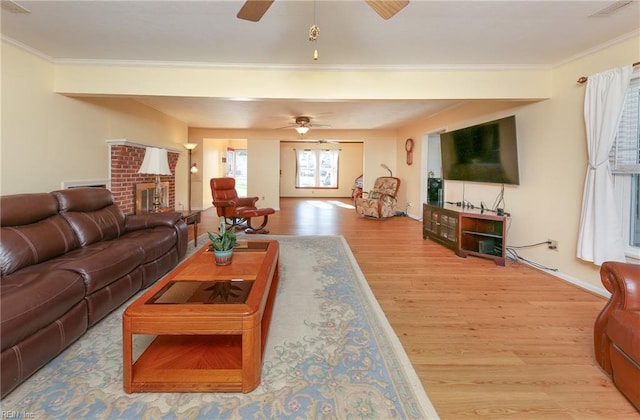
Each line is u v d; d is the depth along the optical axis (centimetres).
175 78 338
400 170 797
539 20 235
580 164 301
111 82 335
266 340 194
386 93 344
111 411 138
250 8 170
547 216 339
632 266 166
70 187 353
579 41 272
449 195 531
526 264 366
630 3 211
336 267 350
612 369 161
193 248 429
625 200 268
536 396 153
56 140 334
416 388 156
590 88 278
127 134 466
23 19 240
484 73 339
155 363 162
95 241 281
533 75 336
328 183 1198
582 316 238
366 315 234
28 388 151
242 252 265
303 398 148
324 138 833
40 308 157
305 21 239
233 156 1095
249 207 597
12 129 284
